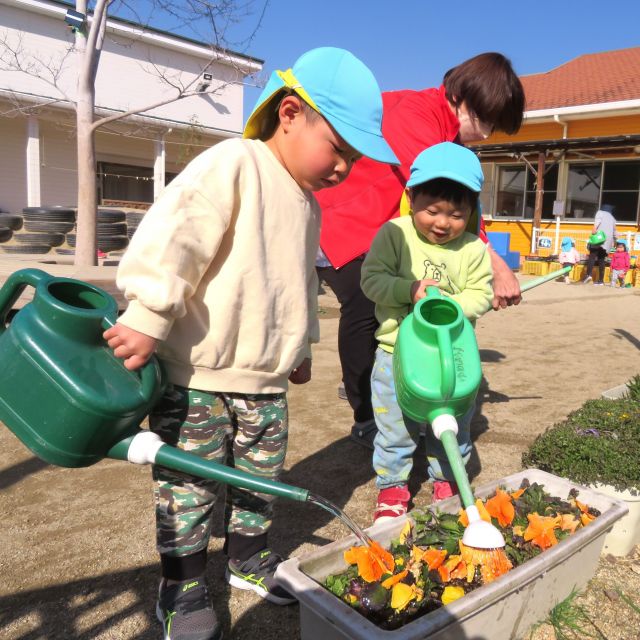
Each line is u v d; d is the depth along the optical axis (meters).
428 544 1.81
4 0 15.16
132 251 1.57
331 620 1.44
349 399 3.28
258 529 2.02
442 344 1.82
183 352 1.75
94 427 1.49
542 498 2.12
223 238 1.74
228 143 1.76
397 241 2.43
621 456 2.30
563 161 15.55
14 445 3.24
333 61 1.74
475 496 2.08
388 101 2.96
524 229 16.34
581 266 13.89
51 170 17.86
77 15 7.95
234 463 1.98
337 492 2.76
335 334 6.55
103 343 1.63
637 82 16.08
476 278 2.42
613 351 6.04
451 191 2.21
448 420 1.83
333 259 3.04
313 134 1.74
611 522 1.94
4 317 1.69
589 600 1.99
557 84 17.91
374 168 3.00
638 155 14.53
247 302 1.76
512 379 4.86
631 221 14.91
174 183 1.66
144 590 2.05
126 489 2.77
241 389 1.82
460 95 2.77
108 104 17.22
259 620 1.91
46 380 1.49
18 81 15.74
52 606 1.96
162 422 1.82
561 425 2.65
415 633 1.39
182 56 18.23
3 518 2.50
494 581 1.57
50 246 13.26
